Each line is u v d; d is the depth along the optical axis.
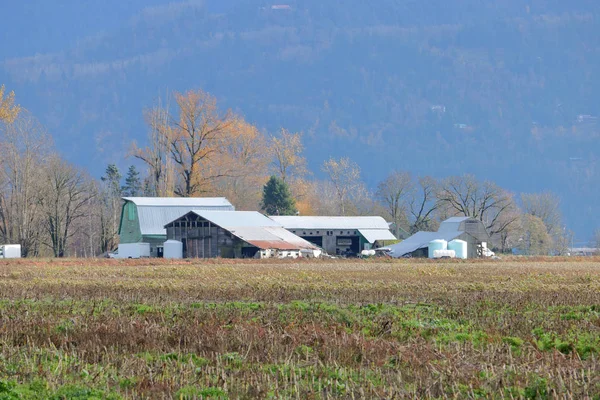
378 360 53.38
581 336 63.94
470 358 53.59
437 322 72.44
